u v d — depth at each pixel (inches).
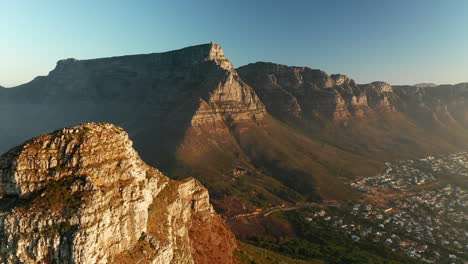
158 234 2780.5
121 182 2578.7
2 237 2082.9
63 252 2030.0
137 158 3248.0
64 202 2181.3
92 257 2071.9
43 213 2106.3
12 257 2041.1
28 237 2039.9
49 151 2429.9
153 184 3245.6
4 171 2321.6
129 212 2513.5
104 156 2586.1
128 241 2442.2
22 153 2368.4
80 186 2279.8
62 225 2075.5
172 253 2787.9
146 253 2487.7
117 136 2866.6
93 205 2185.0
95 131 2701.8
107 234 2237.9
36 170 2340.1
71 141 2504.9
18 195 2283.5
